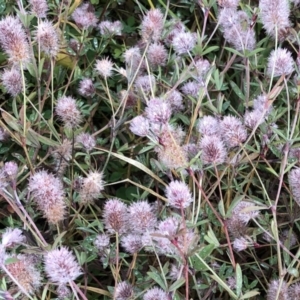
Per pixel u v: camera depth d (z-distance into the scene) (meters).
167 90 0.47
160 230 0.38
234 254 0.43
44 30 0.46
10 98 0.50
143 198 0.44
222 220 0.40
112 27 0.51
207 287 0.40
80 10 0.51
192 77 0.48
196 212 0.42
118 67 0.50
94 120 0.51
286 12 0.44
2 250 0.37
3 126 0.44
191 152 0.42
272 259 0.42
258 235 0.44
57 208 0.40
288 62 0.42
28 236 0.42
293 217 0.42
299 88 0.43
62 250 0.37
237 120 0.41
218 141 0.40
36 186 0.40
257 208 0.40
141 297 0.40
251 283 0.41
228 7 0.47
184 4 0.55
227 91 0.50
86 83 0.48
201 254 0.39
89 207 0.45
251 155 0.43
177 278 0.39
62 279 0.37
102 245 0.41
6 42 0.43
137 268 0.42
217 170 0.43
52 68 0.47
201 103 0.45
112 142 0.46
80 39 0.50
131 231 0.41
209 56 0.52
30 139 0.45
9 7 0.52
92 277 0.42
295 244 0.43
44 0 0.47
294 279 0.41
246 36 0.46
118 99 0.49
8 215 0.45
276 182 0.46
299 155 0.43
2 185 0.40
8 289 0.40
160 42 0.50
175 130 0.43
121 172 0.48
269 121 0.43
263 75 0.48
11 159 0.48
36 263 0.40
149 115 0.40
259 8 0.46
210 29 0.53
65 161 0.45
